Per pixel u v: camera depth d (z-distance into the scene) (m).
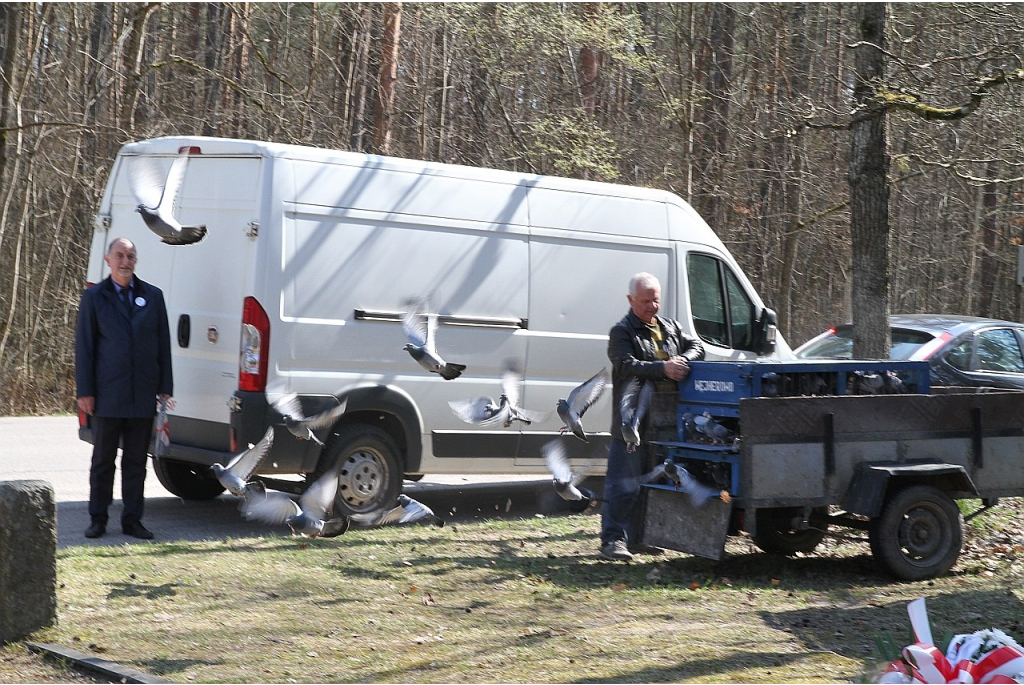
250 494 7.15
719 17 28.58
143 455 10.21
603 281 12.36
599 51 26.08
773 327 13.26
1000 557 10.26
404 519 7.41
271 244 10.24
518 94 26.81
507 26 23.80
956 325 15.11
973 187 31.70
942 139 21.78
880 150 12.23
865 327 12.16
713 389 9.23
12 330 24.14
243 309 10.24
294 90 25.97
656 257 12.70
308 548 9.69
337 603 7.86
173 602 7.71
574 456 12.29
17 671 6.21
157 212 8.39
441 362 7.72
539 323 11.90
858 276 12.23
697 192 27.75
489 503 13.03
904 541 9.10
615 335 9.48
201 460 10.59
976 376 14.60
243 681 6.07
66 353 24.47
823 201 30.50
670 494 9.20
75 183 25.25
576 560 9.61
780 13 27.58
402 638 7.00
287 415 7.60
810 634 7.17
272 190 10.29
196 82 28.53
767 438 8.72
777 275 31.48
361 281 10.73
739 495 8.73
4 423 18.81
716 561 9.82
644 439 9.57
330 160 10.67
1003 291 35.22
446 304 11.23
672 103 25.02
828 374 9.40
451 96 28.78
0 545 6.67
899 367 9.68
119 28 25.38
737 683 6.07
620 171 27.28
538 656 6.60
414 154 28.62
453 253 11.31
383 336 10.85
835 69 26.95
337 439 10.60
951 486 9.51
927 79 12.99
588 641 6.94
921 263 35.69
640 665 6.41
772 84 28.45
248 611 7.57
